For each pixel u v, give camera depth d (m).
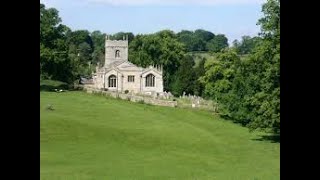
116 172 50.69
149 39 191.38
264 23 70.25
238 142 76.38
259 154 65.81
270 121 71.31
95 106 108.94
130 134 80.00
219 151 68.56
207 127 92.19
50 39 144.38
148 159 60.88
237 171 52.38
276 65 68.75
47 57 140.00
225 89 110.94
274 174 49.75
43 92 129.12
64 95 126.44
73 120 86.56
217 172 51.62
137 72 164.00
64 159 58.16
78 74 184.38
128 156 62.69
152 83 165.00
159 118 100.12
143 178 47.75
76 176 47.38
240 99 93.31
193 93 161.50
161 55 190.12
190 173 50.94
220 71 113.56
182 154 65.69
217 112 112.38
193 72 161.88
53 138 72.25
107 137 76.25
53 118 86.19
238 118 93.56
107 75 162.88
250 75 81.00
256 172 51.34
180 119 101.31
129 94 134.00
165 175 49.56
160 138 78.25
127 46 186.88
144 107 115.19
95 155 62.28
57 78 146.38
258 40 72.56
